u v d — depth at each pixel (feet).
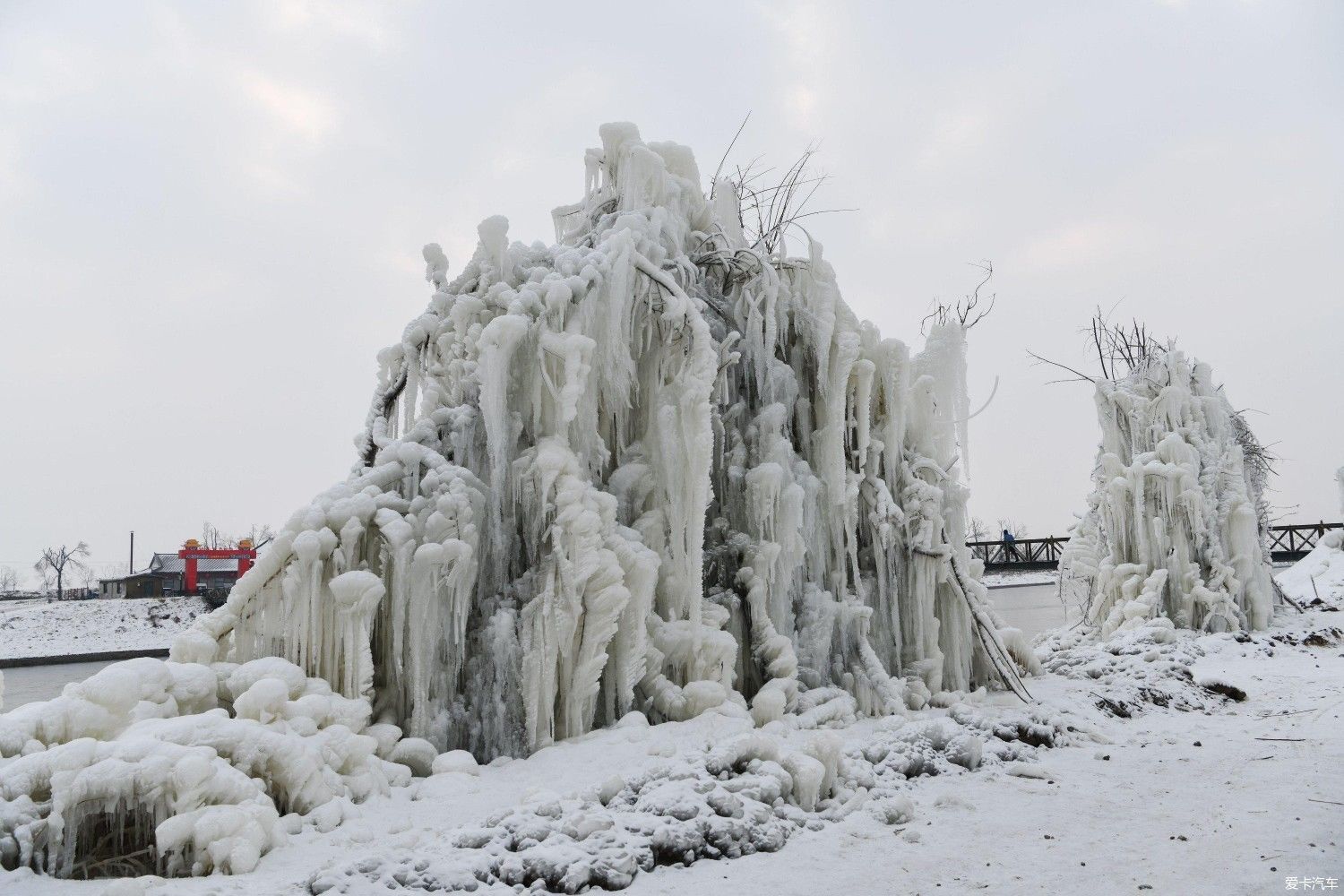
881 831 18.21
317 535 23.26
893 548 34.55
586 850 15.64
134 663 19.40
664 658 27.37
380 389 30.37
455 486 24.89
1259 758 23.70
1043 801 20.34
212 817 15.51
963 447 37.27
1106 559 51.65
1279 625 51.42
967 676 35.63
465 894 14.38
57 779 15.33
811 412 35.06
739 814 17.57
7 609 119.34
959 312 39.34
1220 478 52.26
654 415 30.17
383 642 24.57
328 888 14.25
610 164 35.27
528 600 26.09
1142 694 33.47
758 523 30.66
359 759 20.10
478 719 24.70
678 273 31.55
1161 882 14.92
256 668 21.26
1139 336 60.75
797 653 31.14
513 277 30.01
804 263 35.88
